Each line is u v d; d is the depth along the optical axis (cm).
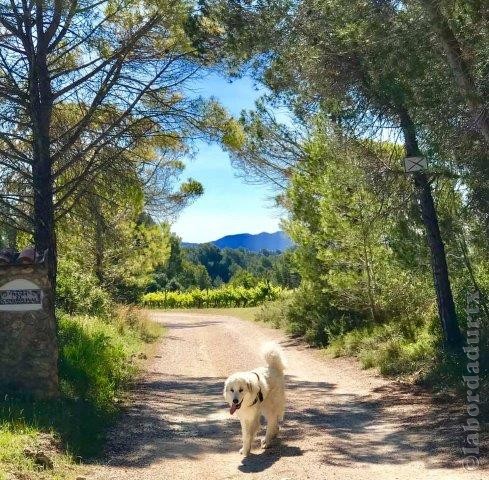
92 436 824
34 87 1280
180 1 1312
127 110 1360
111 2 1310
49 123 1320
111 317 2208
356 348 1764
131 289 3148
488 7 857
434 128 1009
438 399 1064
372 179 1359
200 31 1306
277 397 840
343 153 1416
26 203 1341
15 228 1332
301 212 2219
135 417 1000
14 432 725
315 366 1669
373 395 1188
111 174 1410
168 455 777
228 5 1202
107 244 1758
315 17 1116
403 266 1688
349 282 1948
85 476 651
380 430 905
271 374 843
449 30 899
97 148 1347
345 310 2111
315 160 2108
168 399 1170
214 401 1152
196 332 2680
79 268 2252
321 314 2194
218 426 954
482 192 1133
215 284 10981
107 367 1283
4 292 931
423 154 1150
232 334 2561
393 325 1788
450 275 1556
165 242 2914
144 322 2433
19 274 937
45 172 1302
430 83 969
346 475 679
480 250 1435
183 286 7606
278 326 2773
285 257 2509
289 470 702
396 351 1497
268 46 1173
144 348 1942
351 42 1045
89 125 1422
